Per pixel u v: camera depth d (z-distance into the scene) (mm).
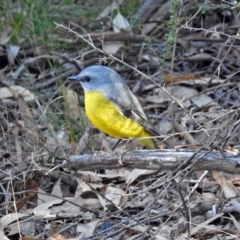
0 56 15164
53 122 12688
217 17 15523
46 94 13648
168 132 12594
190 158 8891
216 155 9008
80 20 15867
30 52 15078
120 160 9305
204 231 9914
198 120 12734
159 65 14391
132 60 14805
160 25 15445
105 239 9852
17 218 10016
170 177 9461
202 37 15188
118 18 15445
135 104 10297
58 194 11164
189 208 9836
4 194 10797
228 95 13516
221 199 10633
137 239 9719
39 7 15398
